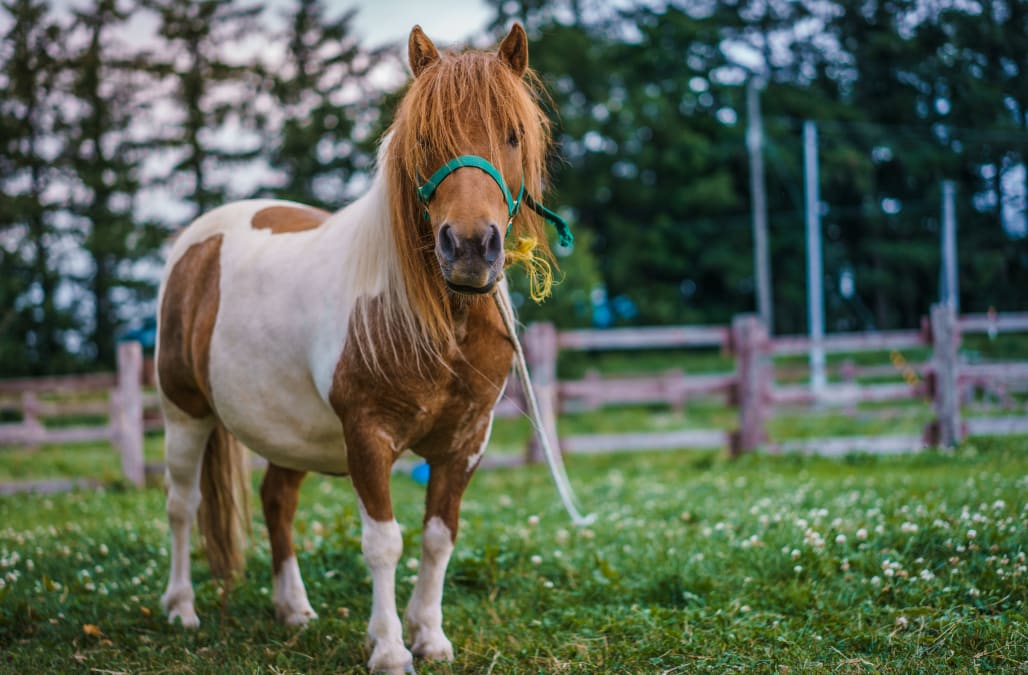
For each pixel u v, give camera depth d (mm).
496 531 4793
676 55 36500
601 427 14211
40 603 3826
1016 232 35219
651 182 36125
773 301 36781
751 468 7859
